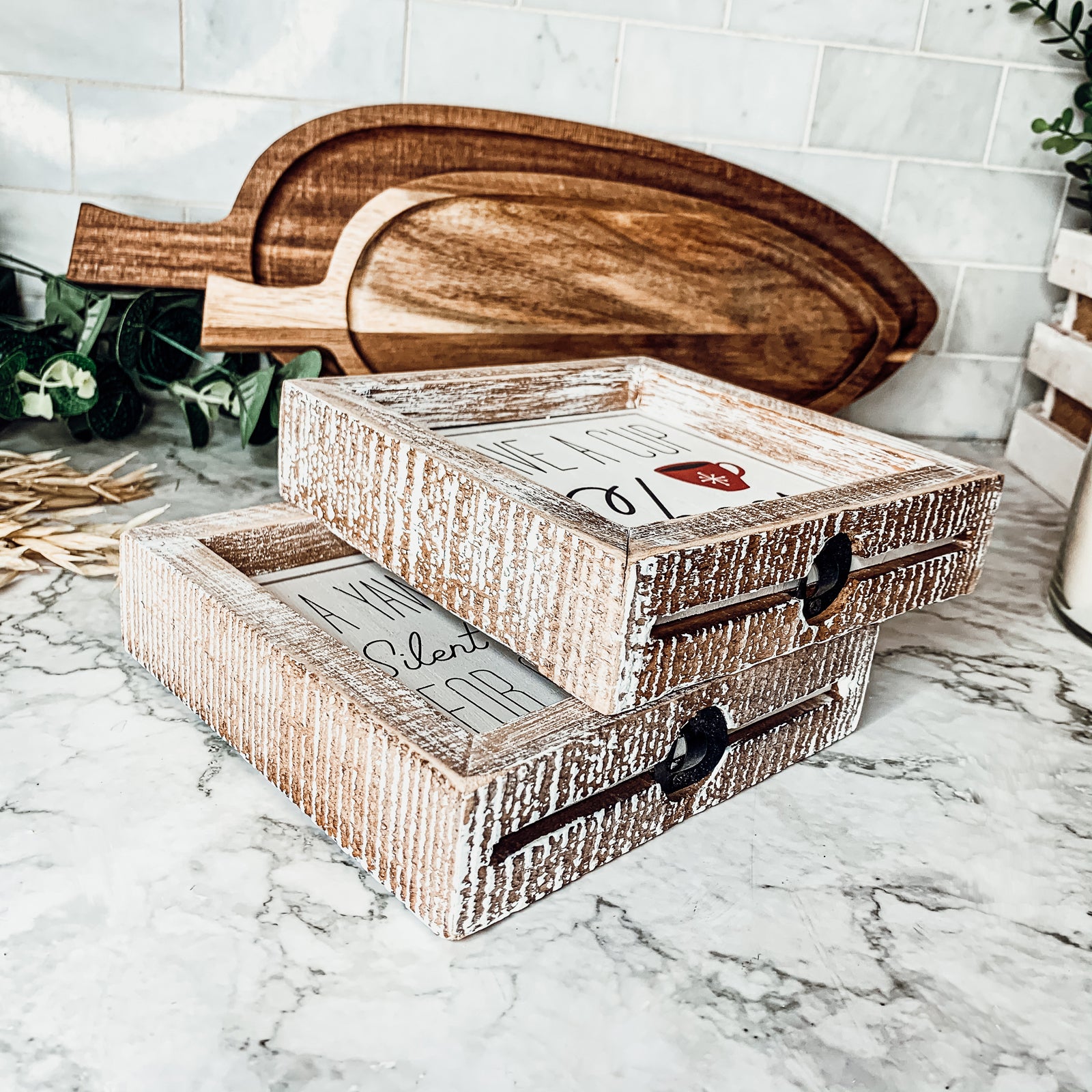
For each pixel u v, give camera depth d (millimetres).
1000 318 1323
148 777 546
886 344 1210
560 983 438
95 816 512
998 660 783
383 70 1093
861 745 646
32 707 599
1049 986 466
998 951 484
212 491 949
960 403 1362
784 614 495
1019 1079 414
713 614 471
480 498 467
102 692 622
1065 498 1160
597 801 495
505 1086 388
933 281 1293
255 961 435
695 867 518
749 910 491
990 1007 450
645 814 517
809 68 1169
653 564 416
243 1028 402
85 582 765
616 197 1096
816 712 609
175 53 1048
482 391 655
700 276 1146
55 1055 382
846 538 507
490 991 430
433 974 437
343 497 555
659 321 1146
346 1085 381
